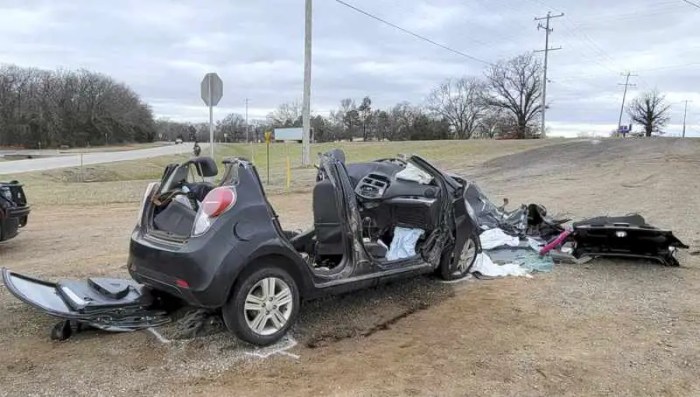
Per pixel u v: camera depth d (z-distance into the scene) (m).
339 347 4.04
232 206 3.88
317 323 4.54
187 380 3.48
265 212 4.02
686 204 11.20
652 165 20.89
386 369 3.66
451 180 5.83
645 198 12.28
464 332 4.36
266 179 18.94
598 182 16.12
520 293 5.41
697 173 17.59
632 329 4.42
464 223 5.88
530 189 14.91
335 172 4.62
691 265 6.47
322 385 3.43
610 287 5.62
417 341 4.16
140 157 47.94
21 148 82.62
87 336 4.19
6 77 87.06
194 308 4.66
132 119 110.31
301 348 4.02
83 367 3.65
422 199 5.38
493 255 6.74
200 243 3.77
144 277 4.17
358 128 98.81
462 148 36.94
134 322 4.28
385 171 5.70
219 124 120.00
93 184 18.47
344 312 4.82
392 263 4.89
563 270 6.34
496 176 19.33
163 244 4.01
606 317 4.71
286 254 4.02
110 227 9.45
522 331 4.38
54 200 13.60
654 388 3.42
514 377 3.55
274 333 4.03
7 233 7.03
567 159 25.66
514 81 78.94
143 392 3.32
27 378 3.48
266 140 18.67
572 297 5.29
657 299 5.21
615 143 36.62
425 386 3.42
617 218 6.97
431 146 40.78
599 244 6.62
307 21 23.72
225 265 3.74
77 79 97.44
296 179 19.00
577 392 3.36
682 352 3.96
